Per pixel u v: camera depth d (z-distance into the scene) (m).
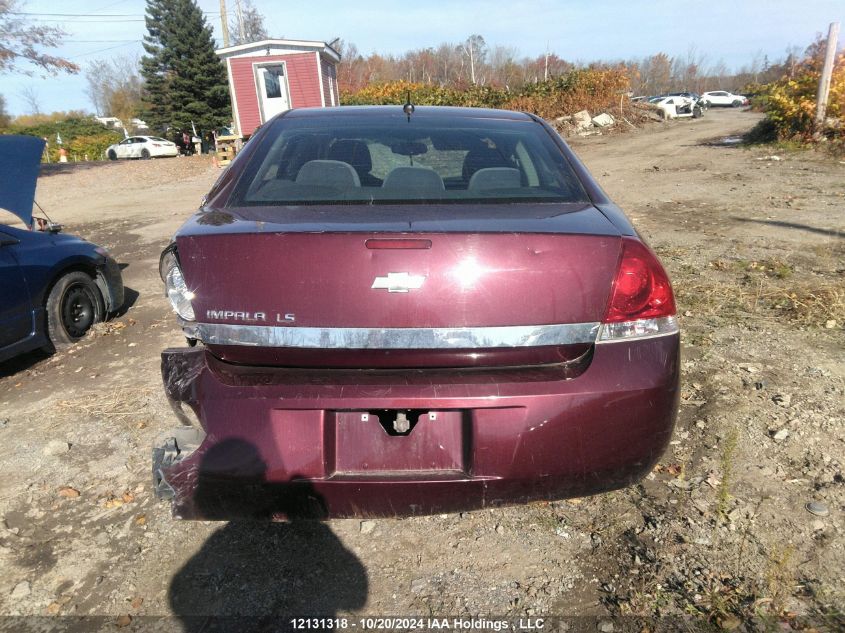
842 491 2.79
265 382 2.08
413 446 2.10
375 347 2.04
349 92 35.62
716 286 5.56
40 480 3.15
